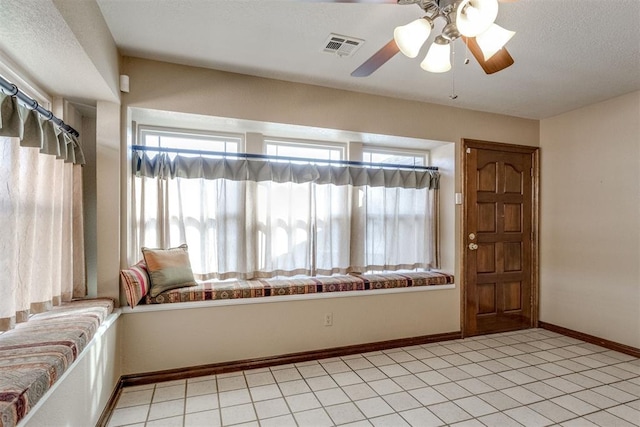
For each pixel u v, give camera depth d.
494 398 2.16
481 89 2.90
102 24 1.84
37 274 1.73
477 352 2.96
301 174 3.04
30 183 1.61
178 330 2.41
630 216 2.96
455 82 2.75
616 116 3.06
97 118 2.23
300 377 2.45
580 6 1.73
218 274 2.76
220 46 2.20
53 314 1.80
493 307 3.53
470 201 3.43
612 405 2.08
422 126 3.24
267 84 2.70
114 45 2.13
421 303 3.21
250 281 2.81
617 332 3.03
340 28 1.98
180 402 2.09
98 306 1.97
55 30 1.39
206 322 2.48
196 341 2.46
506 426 1.86
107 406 1.95
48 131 1.73
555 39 2.06
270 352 2.66
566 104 3.25
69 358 1.35
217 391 2.24
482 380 2.41
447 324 3.30
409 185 3.42
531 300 3.72
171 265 2.46
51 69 1.76
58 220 1.92
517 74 2.58
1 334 1.49
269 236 2.91
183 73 2.47
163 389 2.26
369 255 3.32
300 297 2.74
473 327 3.41
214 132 2.94
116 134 2.27
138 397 2.15
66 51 1.57
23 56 1.62
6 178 1.43
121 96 2.31
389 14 1.84
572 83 2.75
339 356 2.86
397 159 3.67
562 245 3.52
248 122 2.70
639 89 2.87
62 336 1.48
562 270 3.51
